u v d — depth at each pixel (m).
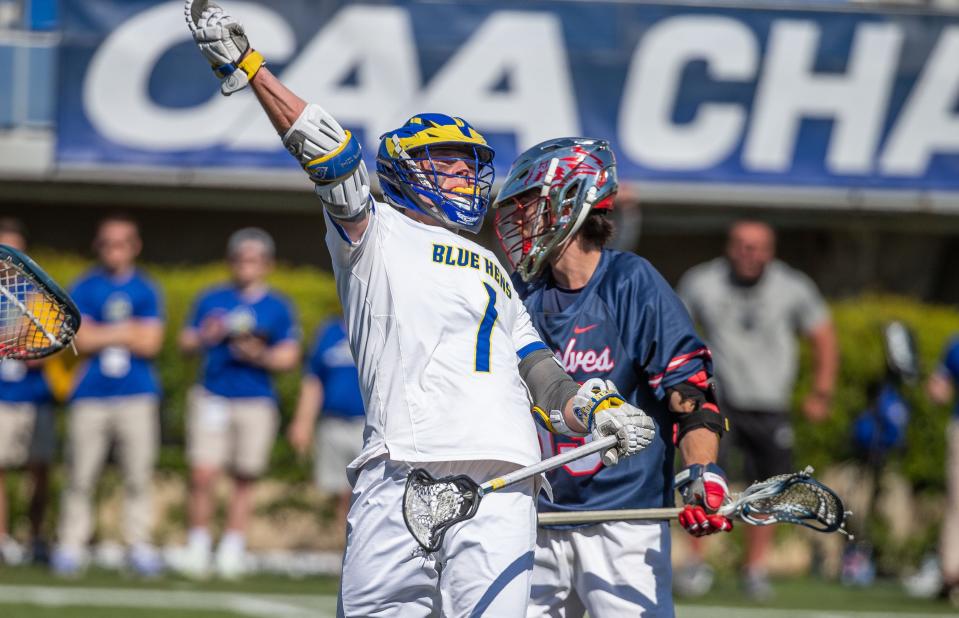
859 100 42.38
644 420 11.77
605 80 41.66
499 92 41.28
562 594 13.55
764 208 43.09
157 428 34.09
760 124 42.28
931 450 36.25
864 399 36.03
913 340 34.72
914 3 44.88
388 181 12.34
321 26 40.53
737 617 26.48
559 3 41.38
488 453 11.54
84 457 30.28
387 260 11.72
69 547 30.41
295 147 11.24
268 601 27.00
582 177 13.30
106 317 30.11
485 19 41.12
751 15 42.00
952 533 30.62
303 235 47.19
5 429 31.92
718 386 29.36
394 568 11.54
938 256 48.19
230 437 30.67
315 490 35.25
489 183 12.48
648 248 47.75
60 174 41.47
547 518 12.84
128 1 41.12
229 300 30.56
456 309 11.77
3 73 41.44
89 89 41.19
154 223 46.47
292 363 30.84
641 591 13.23
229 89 11.20
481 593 11.47
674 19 41.81
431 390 11.61
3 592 27.08
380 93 40.75
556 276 13.79
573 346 13.53
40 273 12.62
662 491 13.59
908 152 42.62
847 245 47.44
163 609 25.41
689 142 42.12
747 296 29.31
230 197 44.28
